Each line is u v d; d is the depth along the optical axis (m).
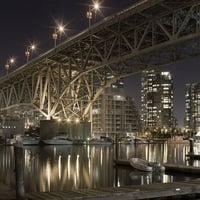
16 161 22.61
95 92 89.56
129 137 164.00
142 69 73.94
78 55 87.06
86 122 107.69
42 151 81.75
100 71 84.38
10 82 125.19
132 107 185.25
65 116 98.38
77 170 45.12
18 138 114.25
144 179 37.88
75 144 109.88
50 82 98.88
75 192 23.69
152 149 105.88
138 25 66.06
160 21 62.78
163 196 24.47
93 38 76.19
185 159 65.25
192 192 25.39
